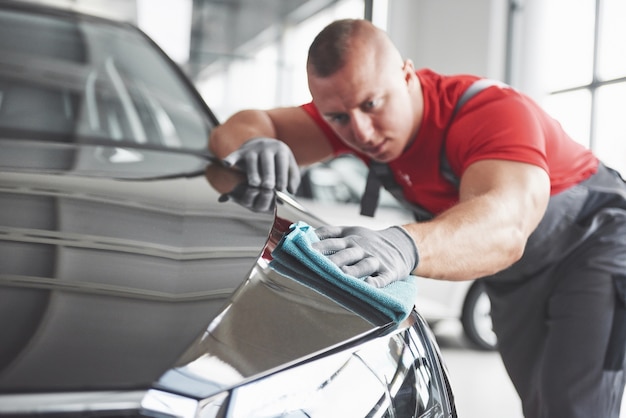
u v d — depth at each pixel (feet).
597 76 19.11
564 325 4.63
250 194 3.58
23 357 1.97
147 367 2.00
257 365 2.15
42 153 3.83
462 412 8.40
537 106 4.60
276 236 3.03
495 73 20.65
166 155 4.25
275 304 2.46
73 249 2.61
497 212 3.54
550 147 4.57
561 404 4.57
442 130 4.39
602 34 19.01
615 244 4.63
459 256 3.36
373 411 2.45
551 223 4.61
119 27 5.77
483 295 11.64
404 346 2.74
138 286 2.42
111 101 4.93
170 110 5.10
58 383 1.89
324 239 3.00
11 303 2.23
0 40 5.17
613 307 4.56
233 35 21.90
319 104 4.24
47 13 5.58
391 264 2.97
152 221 2.95
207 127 5.11
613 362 4.50
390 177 4.84
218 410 2.02
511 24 20.72
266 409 2.11
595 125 19.15
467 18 21.31
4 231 2.69
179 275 2.53
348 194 11.29
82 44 5.38
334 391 2.32
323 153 5.20
